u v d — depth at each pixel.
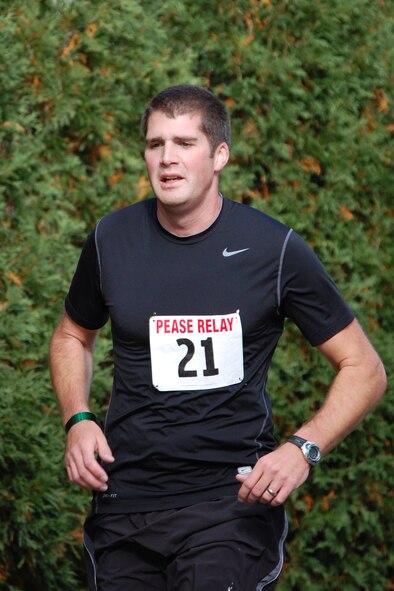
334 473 13.03
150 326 7.08
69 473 7.05
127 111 11.38
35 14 10.61
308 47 12.86
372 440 13.36
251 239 7.17
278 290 7.17
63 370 7.72
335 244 13.20
